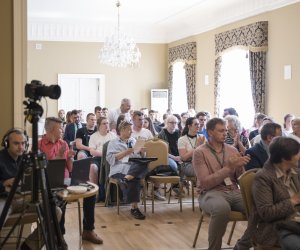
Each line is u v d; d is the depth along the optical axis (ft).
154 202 20.04
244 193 10.77
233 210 12.39
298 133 17.69
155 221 16.90
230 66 30.48
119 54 32.32
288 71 24.43
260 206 10.04
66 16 35.22
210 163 12.84
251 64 26.99
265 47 26.35
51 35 37.58
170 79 39.29
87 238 14.30
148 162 17.79
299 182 10.77
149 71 39.78
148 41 39.65
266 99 26.53
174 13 32.78
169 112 34.27
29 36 37.14
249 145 20.10
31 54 37.35
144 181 17.95
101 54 33.17
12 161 11.68
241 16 28.58
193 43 35.14
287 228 9.30
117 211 18.08
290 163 10.14
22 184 9.56
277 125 13.60
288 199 10.02
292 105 24.17
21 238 11.60
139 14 33.81
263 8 26.30
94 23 37.81
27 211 10.75
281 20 24.98
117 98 39.19
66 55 37.99
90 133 21.50
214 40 32.14
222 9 30.22
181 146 19.33
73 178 11.95
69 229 15.70
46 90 8.25
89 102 38.88
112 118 25.95
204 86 33.83
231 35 29.40
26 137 11.68
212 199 12.10
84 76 38.37
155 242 14.38
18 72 13.47
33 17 35.55
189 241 14.49
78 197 10.85
